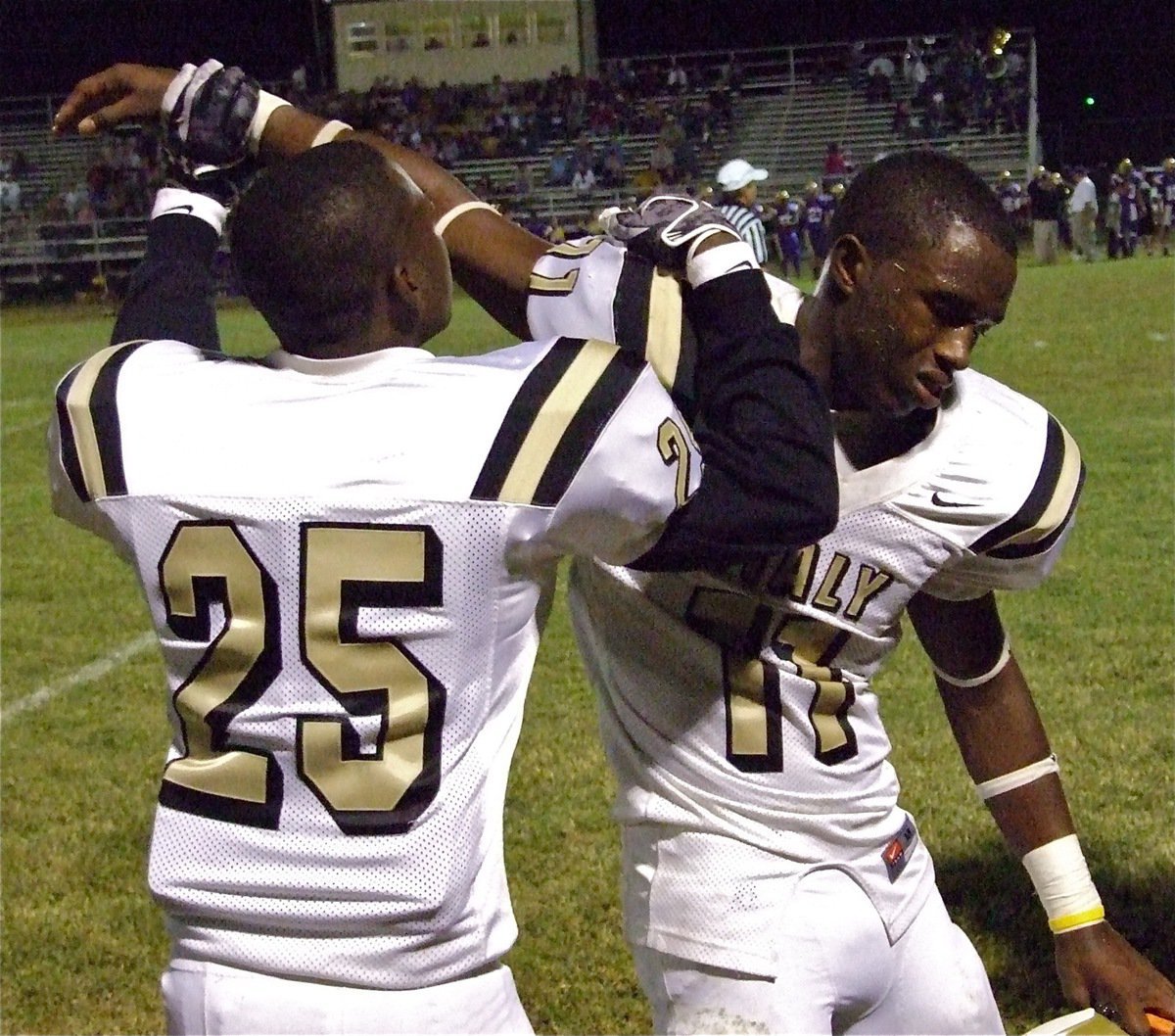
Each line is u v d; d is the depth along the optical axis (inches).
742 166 436.5
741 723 76.7
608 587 77.8
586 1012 126.7
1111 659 200.5
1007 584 78.2
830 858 78.2
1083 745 172.9
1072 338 512.1
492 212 82.9
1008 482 75.0
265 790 63.1
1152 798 158.9
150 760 185.0
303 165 65.6
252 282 65.7
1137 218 923.4
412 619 62.3
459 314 738.2
